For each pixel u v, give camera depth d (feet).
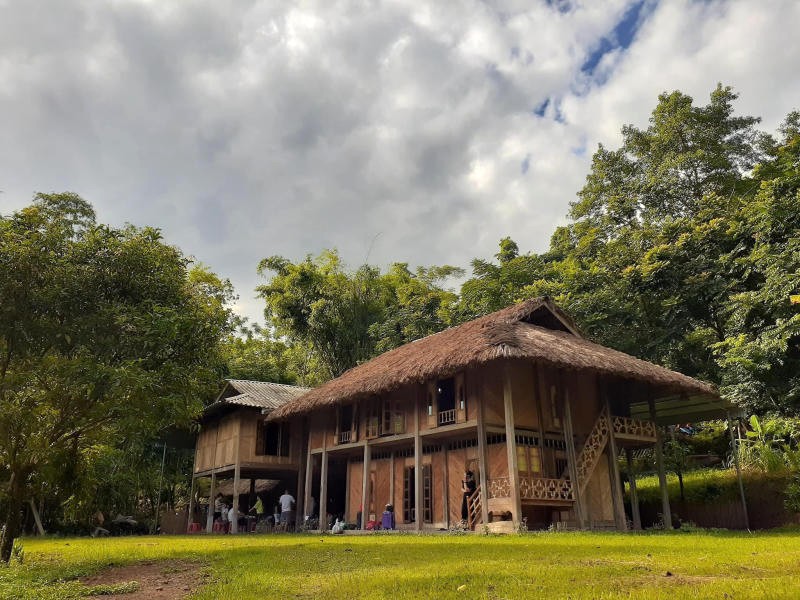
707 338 81.10
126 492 86.02
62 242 28.96
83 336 28.04
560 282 103.76
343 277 125.49
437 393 59.72
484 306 104.58
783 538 35.76
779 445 64.54
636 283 86.53
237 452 80.18
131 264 29.94
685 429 87.81
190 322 29.78
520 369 58.08
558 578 19.22
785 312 66.18
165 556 31.12
